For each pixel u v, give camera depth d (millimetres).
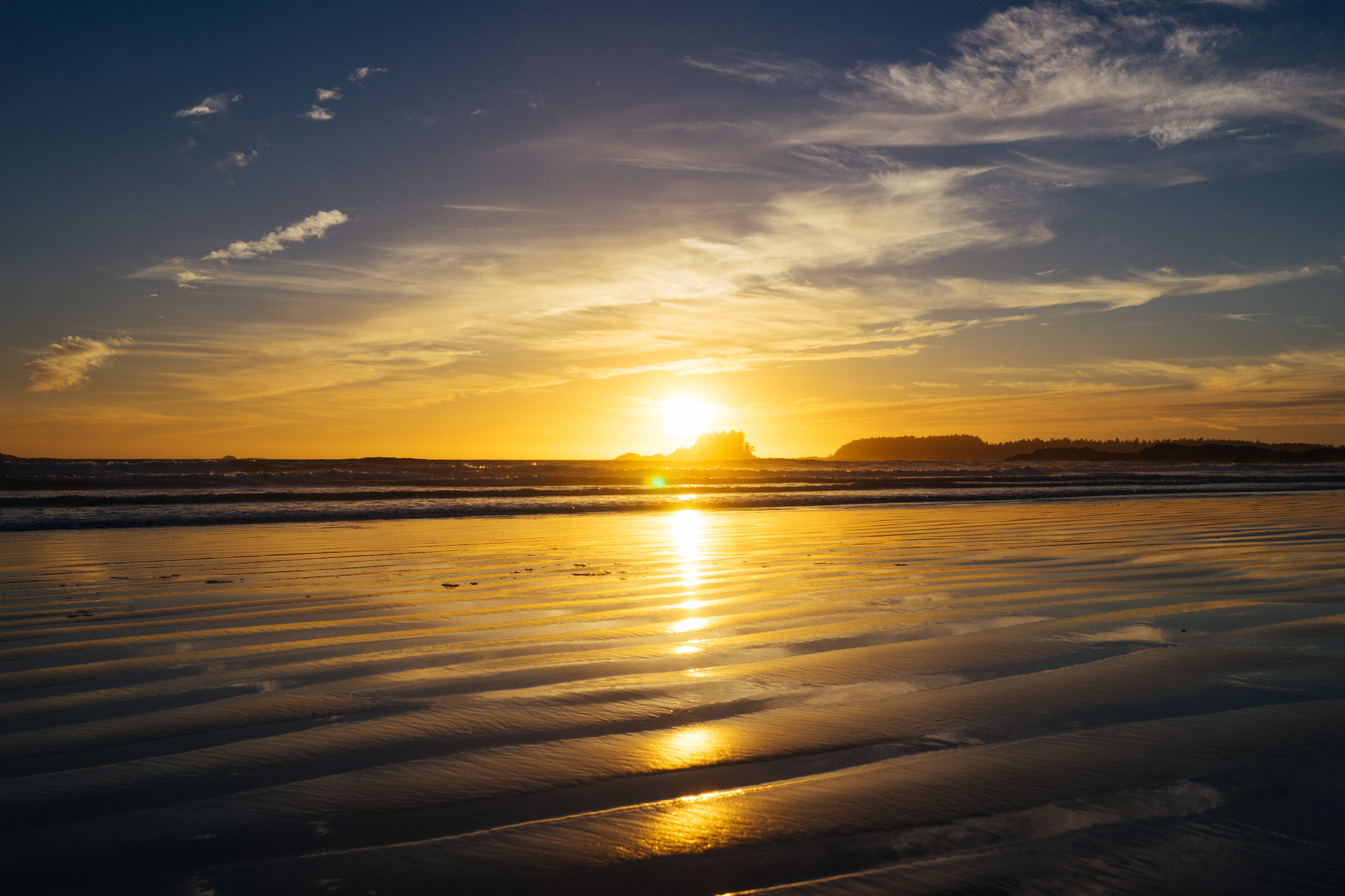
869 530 14578
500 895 2305
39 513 17828
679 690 4383
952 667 4812
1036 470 66188
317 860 2518
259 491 26547
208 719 3918
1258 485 33219
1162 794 2936
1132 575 8516
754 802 2902
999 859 2465
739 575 8953
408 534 14289
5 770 3260
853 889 2305
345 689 4441
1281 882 2312
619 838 2639
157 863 2504
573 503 22656
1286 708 3922
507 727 3771
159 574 9133
